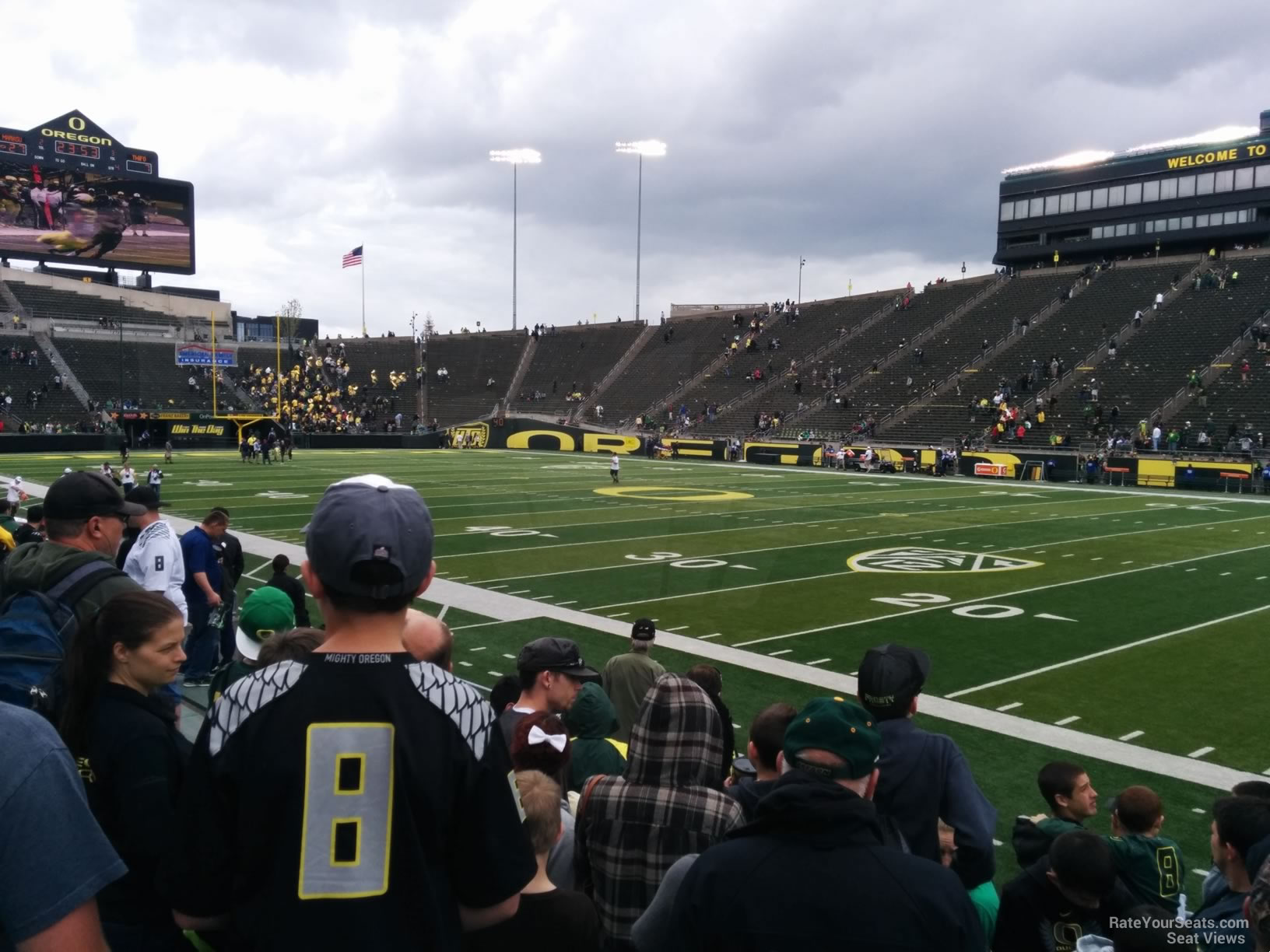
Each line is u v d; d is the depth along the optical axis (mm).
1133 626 11891
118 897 2400
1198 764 7332
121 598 2637
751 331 60938
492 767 1770
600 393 60375
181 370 58844
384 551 1733
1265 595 13953
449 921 1714
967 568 16078
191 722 6512
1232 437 35844
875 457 41812
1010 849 5918
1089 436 39688
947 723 8227
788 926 1941
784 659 10242
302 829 1639
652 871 2963
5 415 49656
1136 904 3285
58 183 56469
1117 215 56312
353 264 55312
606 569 15422
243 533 18766
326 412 58656
